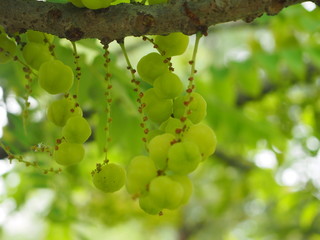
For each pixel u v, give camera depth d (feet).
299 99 6.62
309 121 6.60
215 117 4.86
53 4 2.59
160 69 2.61
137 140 3.92
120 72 3.65
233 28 6.41
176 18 2.50
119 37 2.58
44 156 4.53
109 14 2.55
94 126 4.31
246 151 6.92
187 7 2.49
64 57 3.53
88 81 3.67
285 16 4.71
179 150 2.42
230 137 6.22
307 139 6.65
